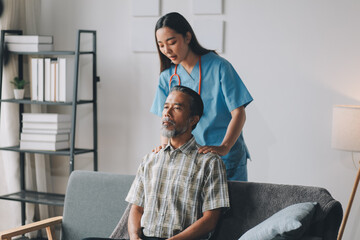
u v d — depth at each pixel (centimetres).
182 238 205
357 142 300
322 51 338
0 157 388
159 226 217
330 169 342
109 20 385
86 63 393
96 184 266
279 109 350
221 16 357
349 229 341
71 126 369
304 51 342
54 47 400
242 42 354
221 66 250
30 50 366
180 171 221
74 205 268
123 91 387
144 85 380
